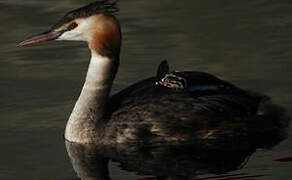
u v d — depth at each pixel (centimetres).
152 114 1498
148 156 1451
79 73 1739
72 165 1405
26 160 1417
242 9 2038
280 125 1503
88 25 1532
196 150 1470
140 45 1850
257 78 1670
